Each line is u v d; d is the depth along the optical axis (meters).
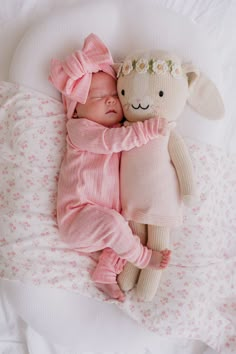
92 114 1.17
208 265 1.29
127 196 1.18
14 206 1.23
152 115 1.13
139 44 1.27
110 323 1.27
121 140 1.12
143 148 1.16
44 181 1.24
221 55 1.46
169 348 1.38
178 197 1.18
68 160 1.20
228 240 1.37
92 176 1.17
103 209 1.15
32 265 1.23
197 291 1.26
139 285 1.24
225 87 1.45
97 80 1.18
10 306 1.37
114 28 1.29
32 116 1.22
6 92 1.25
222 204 1.38
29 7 1.37
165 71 1.11
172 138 1.19
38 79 1.23
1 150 1.24
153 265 1.18
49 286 1.24
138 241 1.18
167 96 1.12
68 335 1.27
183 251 1.28
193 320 1.24
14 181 1.24
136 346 1.29
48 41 1.24
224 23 1.46
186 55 1.26
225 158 1.36
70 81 1.15
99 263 1.26
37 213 1.23
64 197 1.19
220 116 1.25
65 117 1.24
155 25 1.27
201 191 1.28
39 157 1.23
